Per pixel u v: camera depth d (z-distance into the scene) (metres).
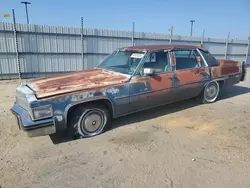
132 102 4.13
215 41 16.52
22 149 3.42
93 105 3.75
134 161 3.07
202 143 3.60
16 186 2.56
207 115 4.94
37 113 3.20
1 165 2.98
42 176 2.74
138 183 2.60
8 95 6.97
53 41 10.94
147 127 4.28
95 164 3.00
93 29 11.81
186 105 5.67
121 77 4.08
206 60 5.41
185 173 2.79
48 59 11.04
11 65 10.26
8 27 9.76
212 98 5.85
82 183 2.61
